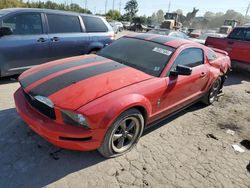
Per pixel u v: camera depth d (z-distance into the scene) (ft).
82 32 21.11
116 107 8.84
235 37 29.27
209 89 16.85
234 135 14.01
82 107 8.29
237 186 9.71
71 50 20.38
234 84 26.30
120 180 9.04
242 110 18.28
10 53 16.42
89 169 9.39
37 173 8.87
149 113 10.76
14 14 16.65
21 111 9.59
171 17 156.56
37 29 17.92
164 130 13.32
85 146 8.76
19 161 9.36
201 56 15.19
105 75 10.33
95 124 8.49
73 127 8.45
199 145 12.29
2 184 8.20
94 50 22.44
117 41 14.64
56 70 10.65
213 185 9.55
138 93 9.84
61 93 8.82
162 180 9.36
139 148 11.19
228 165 10.98
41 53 18.26
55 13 19.21
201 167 10.53
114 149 9.95
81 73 10.32
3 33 15.90
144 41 13.71
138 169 9.76
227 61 18.97
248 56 26.76
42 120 8.84
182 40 14.25
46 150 10.12
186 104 14.58
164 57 12.21
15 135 10.91
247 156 11.96
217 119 15.94
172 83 11.77
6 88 16.48
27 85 9.73
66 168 9.30
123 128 9.91
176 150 11.51
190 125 14.48
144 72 11.47
